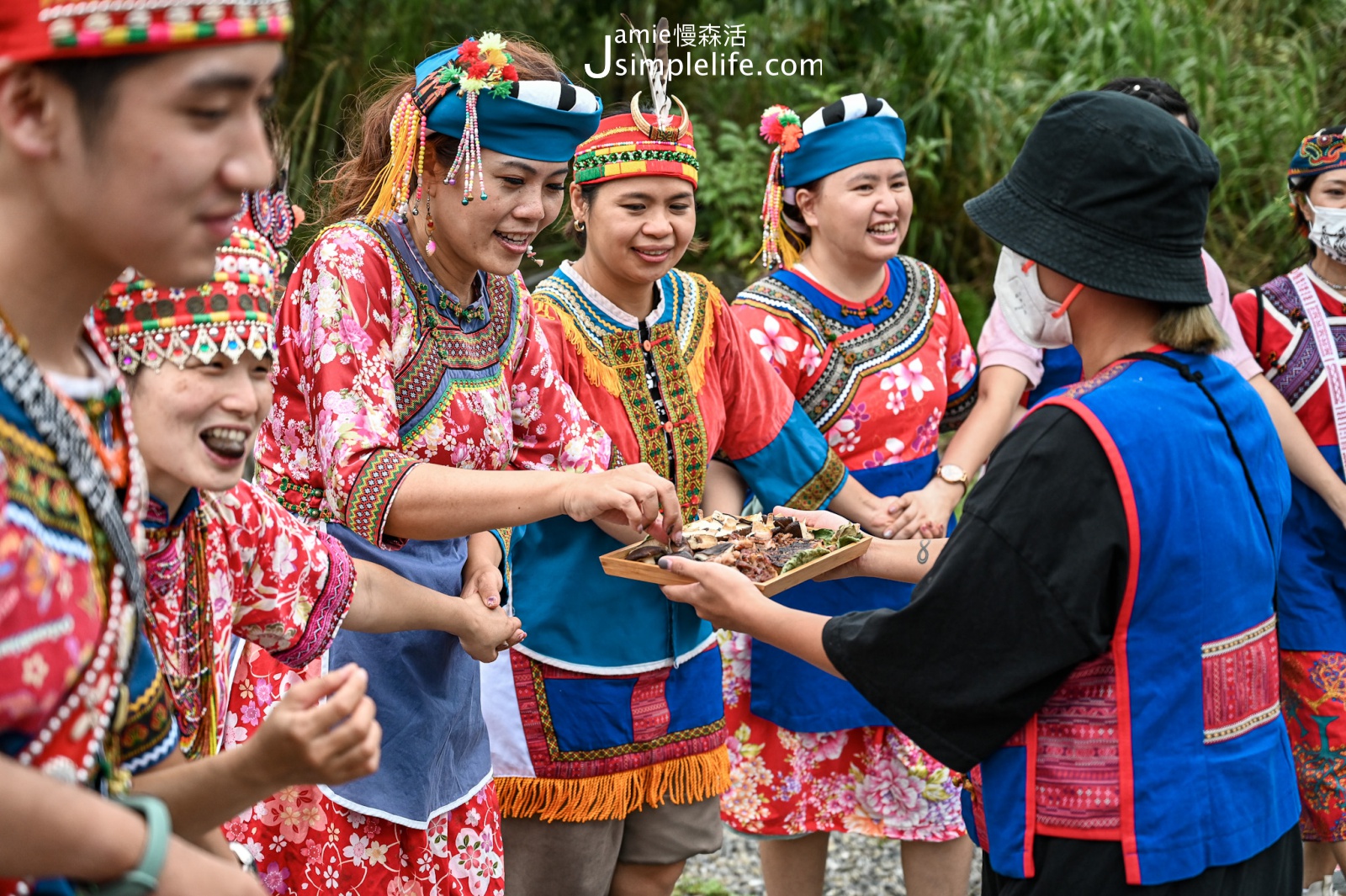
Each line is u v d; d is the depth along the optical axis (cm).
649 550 250
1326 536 334
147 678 132
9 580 103
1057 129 192
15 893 112
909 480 329
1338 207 331
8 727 108
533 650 271
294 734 125
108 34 104
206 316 146
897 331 332
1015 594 180
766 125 329
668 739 279
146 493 128
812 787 318
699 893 360
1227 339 195
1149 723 182
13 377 105
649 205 275
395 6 705
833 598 316
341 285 212
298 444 221
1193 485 183
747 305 328
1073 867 185
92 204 110
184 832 132
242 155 114
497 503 208
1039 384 366
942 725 186
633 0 726
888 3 734
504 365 240
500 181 218
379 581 197
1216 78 757
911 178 742
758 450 306
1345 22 827
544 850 275
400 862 221
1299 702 335
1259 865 192
